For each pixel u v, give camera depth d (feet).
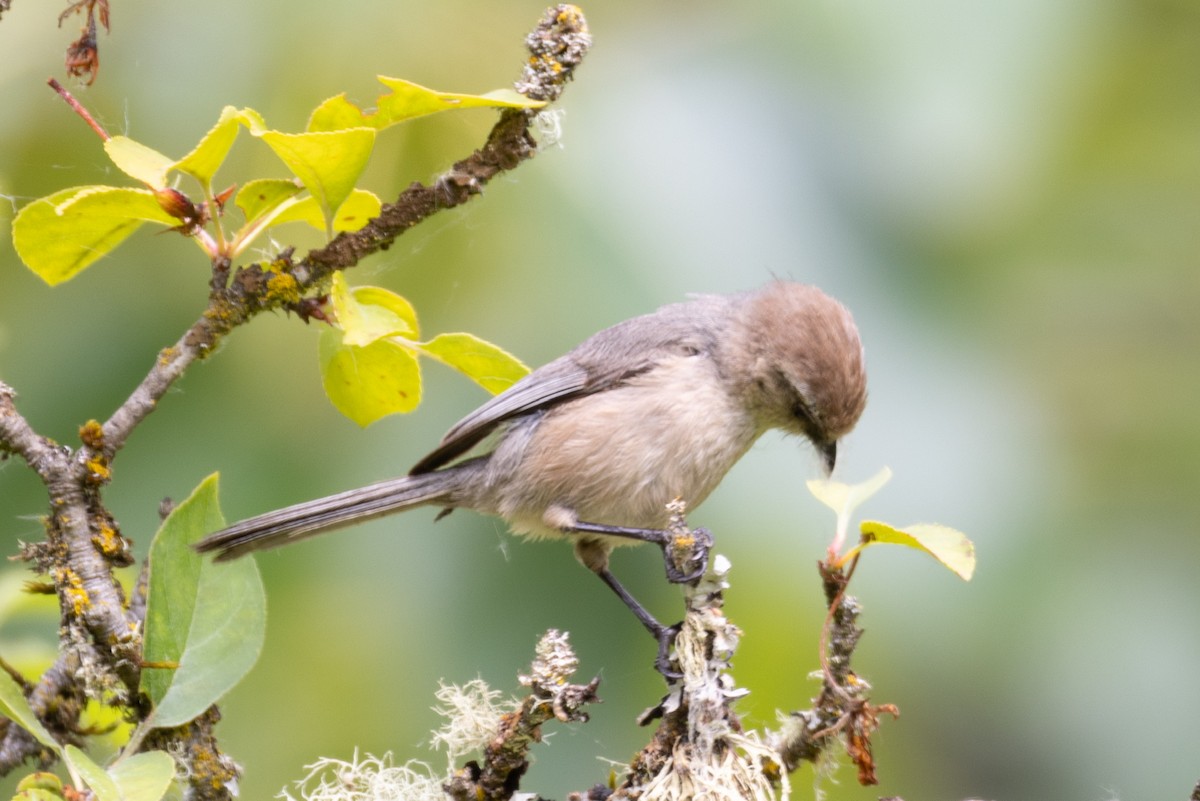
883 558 31.14
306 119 30.76
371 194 22.08
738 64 32.22
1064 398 33.86
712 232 30.68
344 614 30.94
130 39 30.89
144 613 21.33
